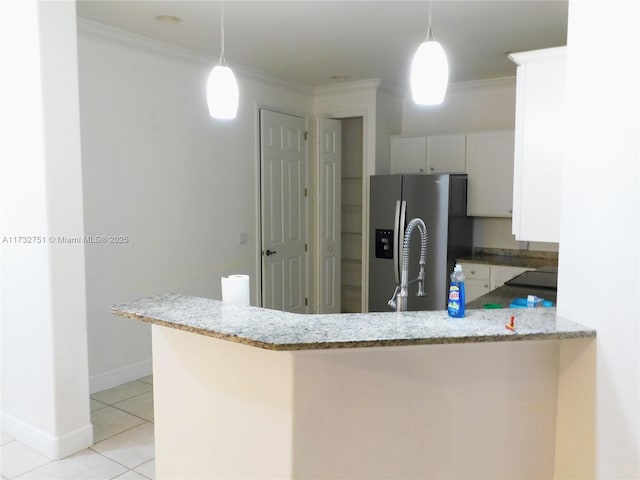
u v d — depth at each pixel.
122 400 3.58
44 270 2.70
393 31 3.62
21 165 2.74
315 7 3.16
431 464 1.87
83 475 2.63
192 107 4.27
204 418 2.03
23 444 2.92
